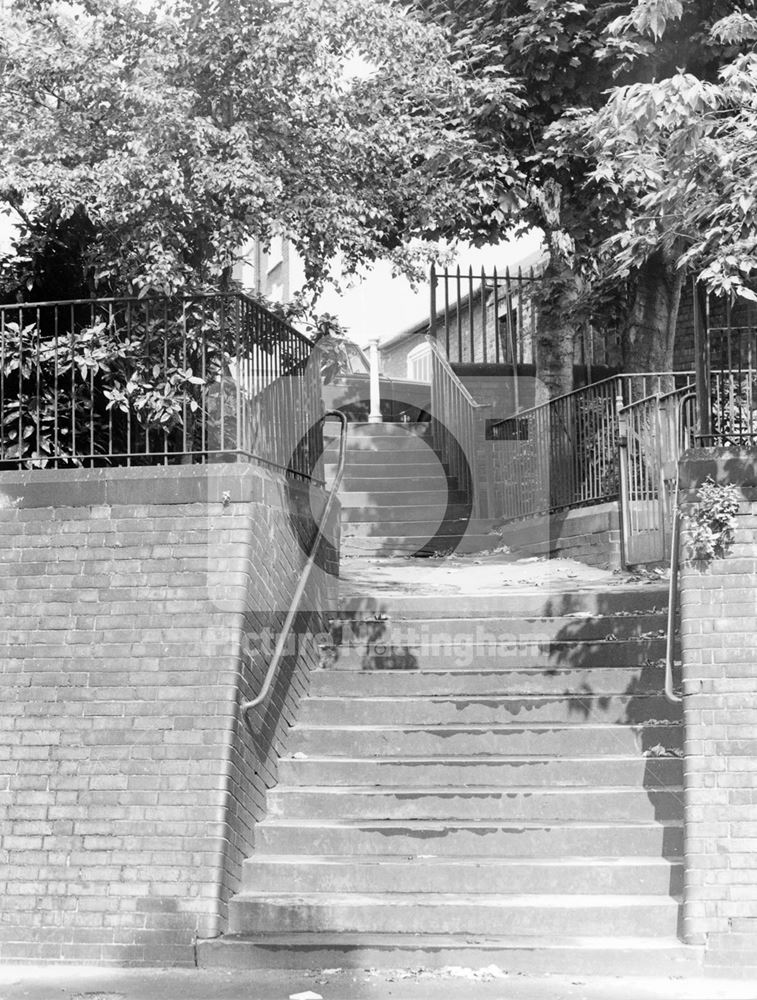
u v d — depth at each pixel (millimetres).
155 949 6793
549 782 7844
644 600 9562
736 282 7383
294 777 8078
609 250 13094
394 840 7457
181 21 8516
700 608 7164
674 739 7984
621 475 11828
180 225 8570
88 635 7473
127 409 8203
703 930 6594
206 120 8078
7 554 7684
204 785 7070
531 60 12555
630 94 7316
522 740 8164
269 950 6691
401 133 9734
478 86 11945
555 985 6281
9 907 6996
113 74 8211
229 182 8125
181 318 8383
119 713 7285
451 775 7949
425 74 9477
